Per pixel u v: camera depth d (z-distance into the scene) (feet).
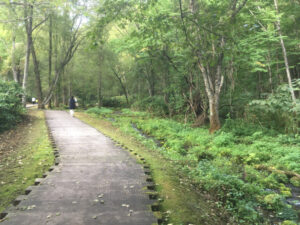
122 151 27.12
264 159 30.60
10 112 48.55
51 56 117.70
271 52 61.87
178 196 15.84
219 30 18.07
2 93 48.96
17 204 13.21
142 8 20.57
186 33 19.25
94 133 39.83
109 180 16.98
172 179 19.26
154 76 103.19
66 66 128.57
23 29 86.84
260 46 52.65
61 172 18.57
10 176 18.70
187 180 20.35
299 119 44.04
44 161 22.52
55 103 133.28
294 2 54.75
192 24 19.03
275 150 33.86
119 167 20.43
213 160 29.71
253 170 26.30
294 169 26.58
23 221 11.02
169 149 35.14
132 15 21.03
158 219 11.68
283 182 24.04
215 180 20.54
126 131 47.57
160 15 19.65
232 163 28.96
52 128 44.29
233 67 59.57
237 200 17.66
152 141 40.04
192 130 54.34
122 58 129.29
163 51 61.67
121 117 76.13
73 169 19.42
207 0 40.09
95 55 110.32
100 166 20.52
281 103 44.83
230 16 17.83
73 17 99.04
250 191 19.47
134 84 132.36
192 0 43.29
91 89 140.67
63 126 47.26
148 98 99.96
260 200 18.43
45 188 15.10
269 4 50.90
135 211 12.35
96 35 20.07
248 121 54.24
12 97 51.67
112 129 50.52
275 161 29.58
